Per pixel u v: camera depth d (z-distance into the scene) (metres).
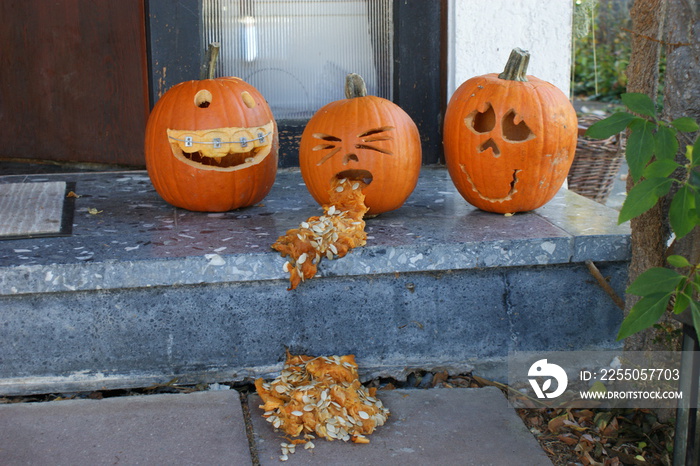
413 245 2.52
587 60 9.77
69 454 2.09
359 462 2.10
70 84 4.39
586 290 2.70
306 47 3.95
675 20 2.15
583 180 4.24
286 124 3.95
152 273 2.39
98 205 3.15
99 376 2.48
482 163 2.75
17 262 2.35
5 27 4.48
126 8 4.08
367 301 2.58
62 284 2.34
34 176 3.79
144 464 2.05
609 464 2.17
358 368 2.62
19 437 2.17
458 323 2.65
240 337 2.54
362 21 3.93
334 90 4.03
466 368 2.67
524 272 2.65
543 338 2.71
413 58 3.85
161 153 2.85
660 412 2.36
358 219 2.59
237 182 2.90
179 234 2.68
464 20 3.74
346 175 2.84
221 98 2.83
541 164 2.73
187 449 2.12
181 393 2.46
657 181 1.79
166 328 2.49
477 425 2.30
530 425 2.36
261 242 2.58
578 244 2.60
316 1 3.89
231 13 3.83
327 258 2.48
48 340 2.43
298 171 3.98
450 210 3.03
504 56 3.81
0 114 4.68
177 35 3.69
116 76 4.22
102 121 4.35
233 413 2.32
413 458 2.12
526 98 2.69
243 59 3.91
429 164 3.99
